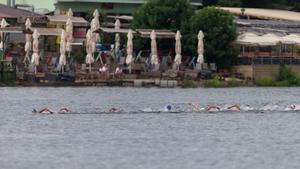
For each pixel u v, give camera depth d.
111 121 155.38
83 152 125.00
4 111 168.88
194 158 121.12
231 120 157.75
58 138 136.62
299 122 156.00
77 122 154.00
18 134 140.38
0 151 125.56
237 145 131.25
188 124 152.12
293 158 121.56
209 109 172.50
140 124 151.88
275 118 161.12
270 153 124.88
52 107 176.75
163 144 131.75
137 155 123.00
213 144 132.00
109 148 128.25
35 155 122.81
